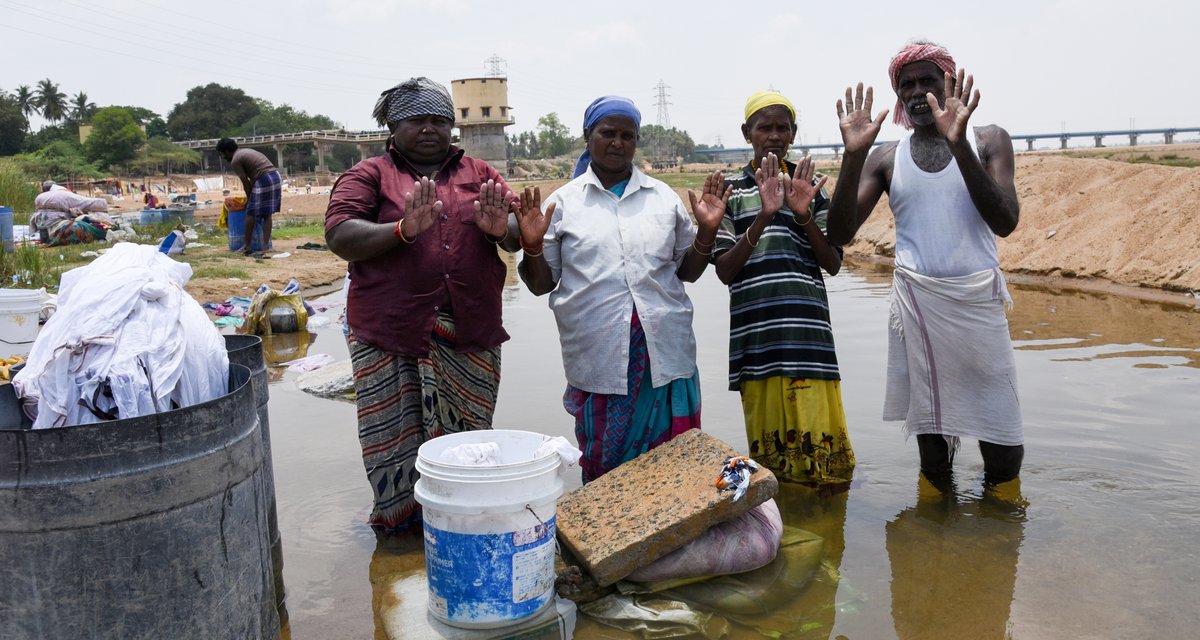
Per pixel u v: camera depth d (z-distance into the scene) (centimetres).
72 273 317
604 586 367
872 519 439
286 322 961
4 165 2161
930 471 503
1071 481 479
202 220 2878
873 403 645
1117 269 1198
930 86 473
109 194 6312
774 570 381
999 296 467
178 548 269
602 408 445
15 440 248
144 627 265
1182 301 1036
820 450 476
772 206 436
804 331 477
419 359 425
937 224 472
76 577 256
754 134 486
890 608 349
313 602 365
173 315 312
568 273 448
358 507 466
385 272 423
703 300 1119
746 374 493
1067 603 348
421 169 448
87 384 288
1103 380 679
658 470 412
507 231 444
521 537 336
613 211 447
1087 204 1400
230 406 285
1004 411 474
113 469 255
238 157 1486
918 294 480
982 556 394
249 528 298
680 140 13062
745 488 370
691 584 371
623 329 434
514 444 380
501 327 456
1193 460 505
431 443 363
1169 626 328
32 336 671
